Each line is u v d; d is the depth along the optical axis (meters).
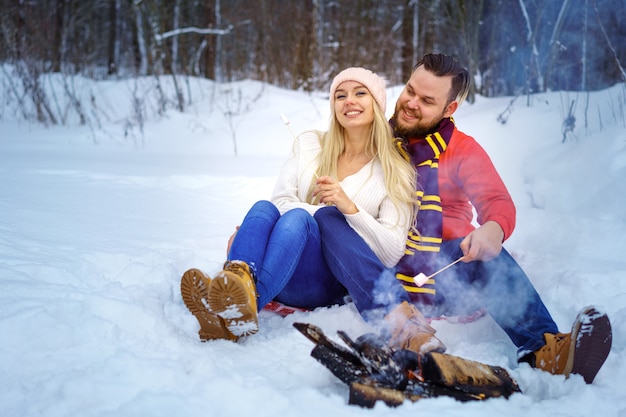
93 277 2.69
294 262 2.36
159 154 7.89
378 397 1.81
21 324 2.03
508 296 2.31
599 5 7.66
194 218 4.07
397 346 2.19
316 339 1.98
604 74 7.71
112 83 11.58
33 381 1.82
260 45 12.11
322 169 2.74
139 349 2.07
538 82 7.70
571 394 1.96
